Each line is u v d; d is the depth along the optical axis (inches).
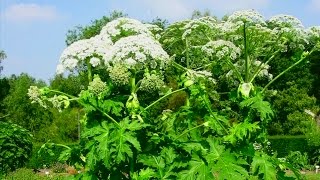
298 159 341.7
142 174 248.1
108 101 255.6
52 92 260.4
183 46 357.1
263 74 349.4
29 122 1622.8
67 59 253.0
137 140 253.3
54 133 1546.5
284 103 1553.9
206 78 299.4
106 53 249.6
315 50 313.9
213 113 293.6
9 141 688.4
